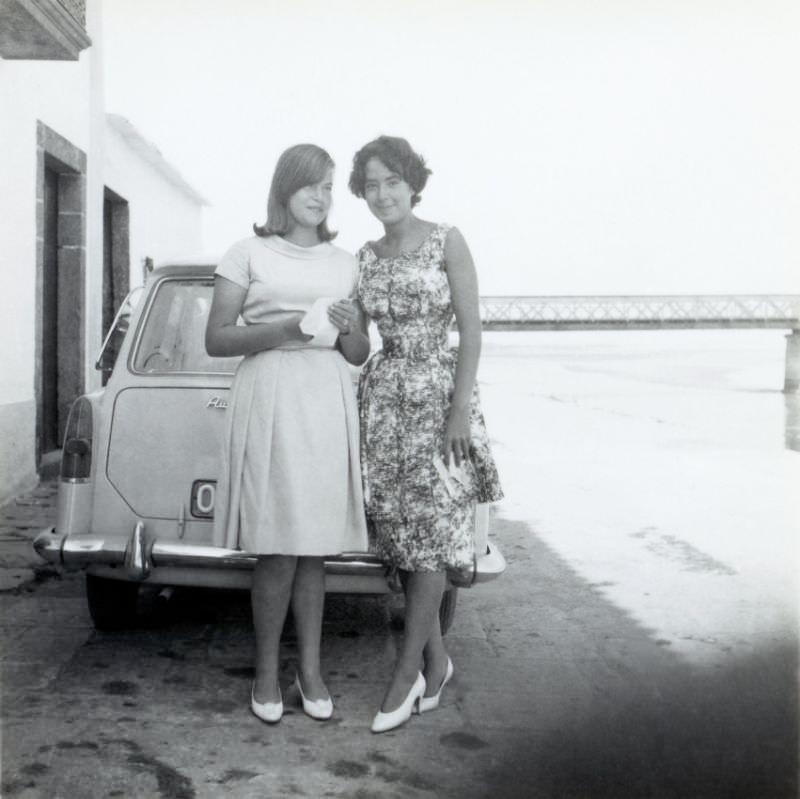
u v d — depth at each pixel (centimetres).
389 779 280
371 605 473
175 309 382
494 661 392
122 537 355
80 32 666
